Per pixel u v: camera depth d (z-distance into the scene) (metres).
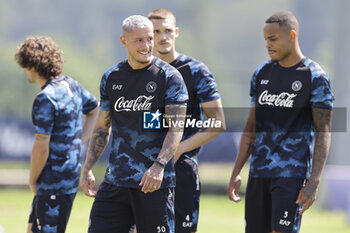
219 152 58.22
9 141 60.25
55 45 20.12
